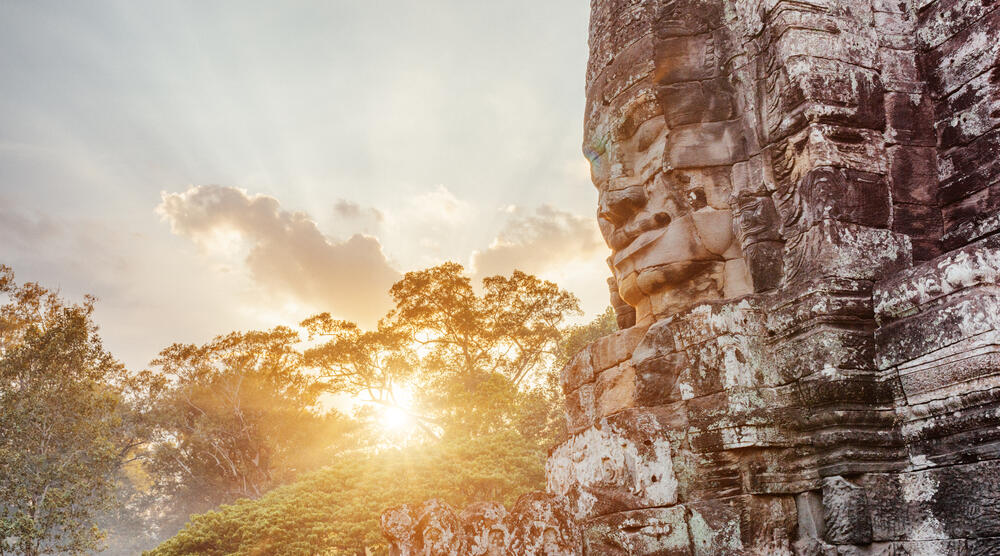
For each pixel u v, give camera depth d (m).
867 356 5.84
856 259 6.04
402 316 45.50
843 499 5.48
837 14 6.63
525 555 5.12
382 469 26.88
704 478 6.00
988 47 6.27
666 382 6.52
